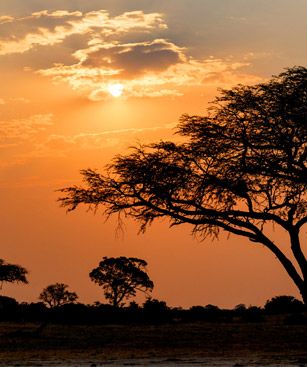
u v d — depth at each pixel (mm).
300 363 35812
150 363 37125
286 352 46125
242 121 42812
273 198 43250
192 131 43656
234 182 42250
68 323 98250
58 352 48531
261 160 42219
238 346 53969
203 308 125812
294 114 41531
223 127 43125
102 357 42906
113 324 97938
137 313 103500
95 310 103062
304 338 63000
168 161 43625
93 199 44500
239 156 42906
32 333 68000
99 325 94062
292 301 123188
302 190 42688
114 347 54062
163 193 43125
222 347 53031
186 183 43000
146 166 43312
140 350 50250
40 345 56344
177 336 68750
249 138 42656
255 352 46469
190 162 43281
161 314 103688
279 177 42500
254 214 43219
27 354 46656
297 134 42125
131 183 43562
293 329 79000
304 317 94188
